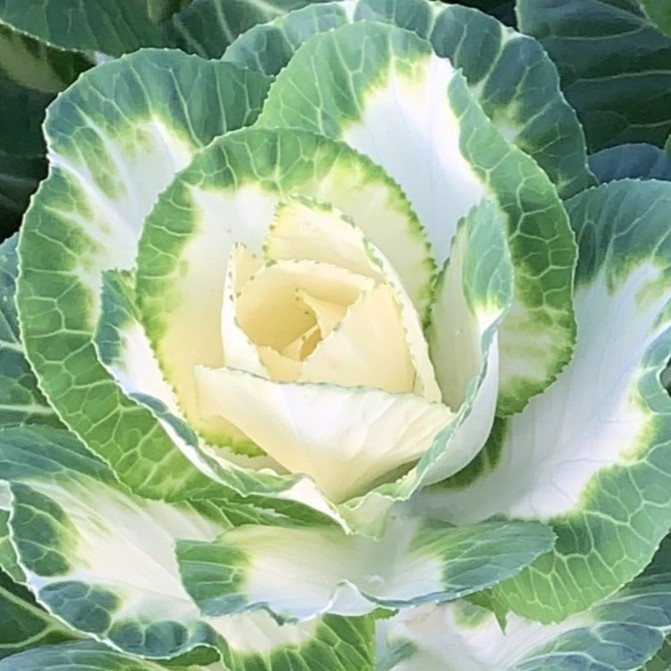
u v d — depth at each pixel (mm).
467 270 642
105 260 687
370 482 659
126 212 693
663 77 964
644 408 644
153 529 687
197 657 661
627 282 681
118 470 667
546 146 745
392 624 742
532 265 668
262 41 773
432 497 717
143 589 662
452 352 668
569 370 694
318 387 592
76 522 668
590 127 979
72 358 671
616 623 658
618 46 958
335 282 631
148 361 652
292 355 631
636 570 644
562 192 747
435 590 617
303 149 647
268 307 639
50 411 735
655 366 639
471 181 669
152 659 663
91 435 667
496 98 747
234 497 674
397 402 604
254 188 650
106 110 692
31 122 1001
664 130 979
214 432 656
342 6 767
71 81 1015
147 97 698
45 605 634
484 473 709
